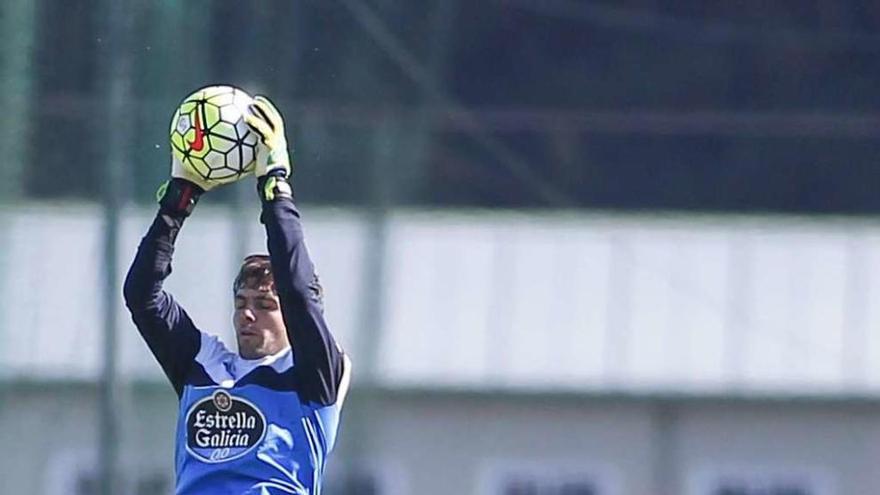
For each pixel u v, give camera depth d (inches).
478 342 1344.7
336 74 1307.8
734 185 1349.7
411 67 1320.1
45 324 1282.0
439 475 1333.7
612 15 1334.9
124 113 1280.8
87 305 1282.0
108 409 1274.6
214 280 1269.7
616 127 1337.4
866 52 1333.7
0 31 1285.7
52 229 1284.4
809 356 1359.5
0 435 1283.2
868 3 1332.4
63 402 1280.8
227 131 790.5
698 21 1336.1
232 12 1290.6
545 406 1359.5
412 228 1328.7
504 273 1347.2
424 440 1332.4
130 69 1283.2
